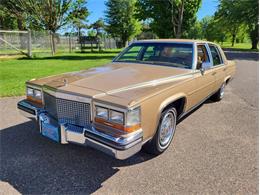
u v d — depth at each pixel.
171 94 3.27
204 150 3.55
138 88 3.03
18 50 17.55
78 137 2.82
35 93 3.46
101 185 2.71
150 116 2.84
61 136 2.97
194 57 4.16
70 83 3.11
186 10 27.19
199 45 4.51
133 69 3.83
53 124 3.15
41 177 2.83
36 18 24.20
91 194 2.56
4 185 2.68
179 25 22.62
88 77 3.33
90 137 2.70
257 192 2.64
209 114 5.20
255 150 3.59
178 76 3.68
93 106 2.71
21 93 6.39
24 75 8.98
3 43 16.97
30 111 3.44
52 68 11.02
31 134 3.97
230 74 6.39
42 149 3.48
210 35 56.66
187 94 3.76
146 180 2.81
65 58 16.97
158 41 4.56
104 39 37.62
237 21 32.47
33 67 11.32
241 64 15.38
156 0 27.38
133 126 2.57
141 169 3.03
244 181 2.83
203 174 2.95
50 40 20.94
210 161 3.25
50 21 24.19
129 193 2.59
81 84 3.05
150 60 4.34
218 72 5.25
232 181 2.83
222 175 2.94
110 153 2.60
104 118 2.64
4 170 2.96
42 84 3.34
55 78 3.55
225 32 42.16
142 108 2.68
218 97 6.05
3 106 5.34
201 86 4.32
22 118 4.65
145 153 3.39
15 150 3.44
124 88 2.96
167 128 3.47
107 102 2.59
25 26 28.14
